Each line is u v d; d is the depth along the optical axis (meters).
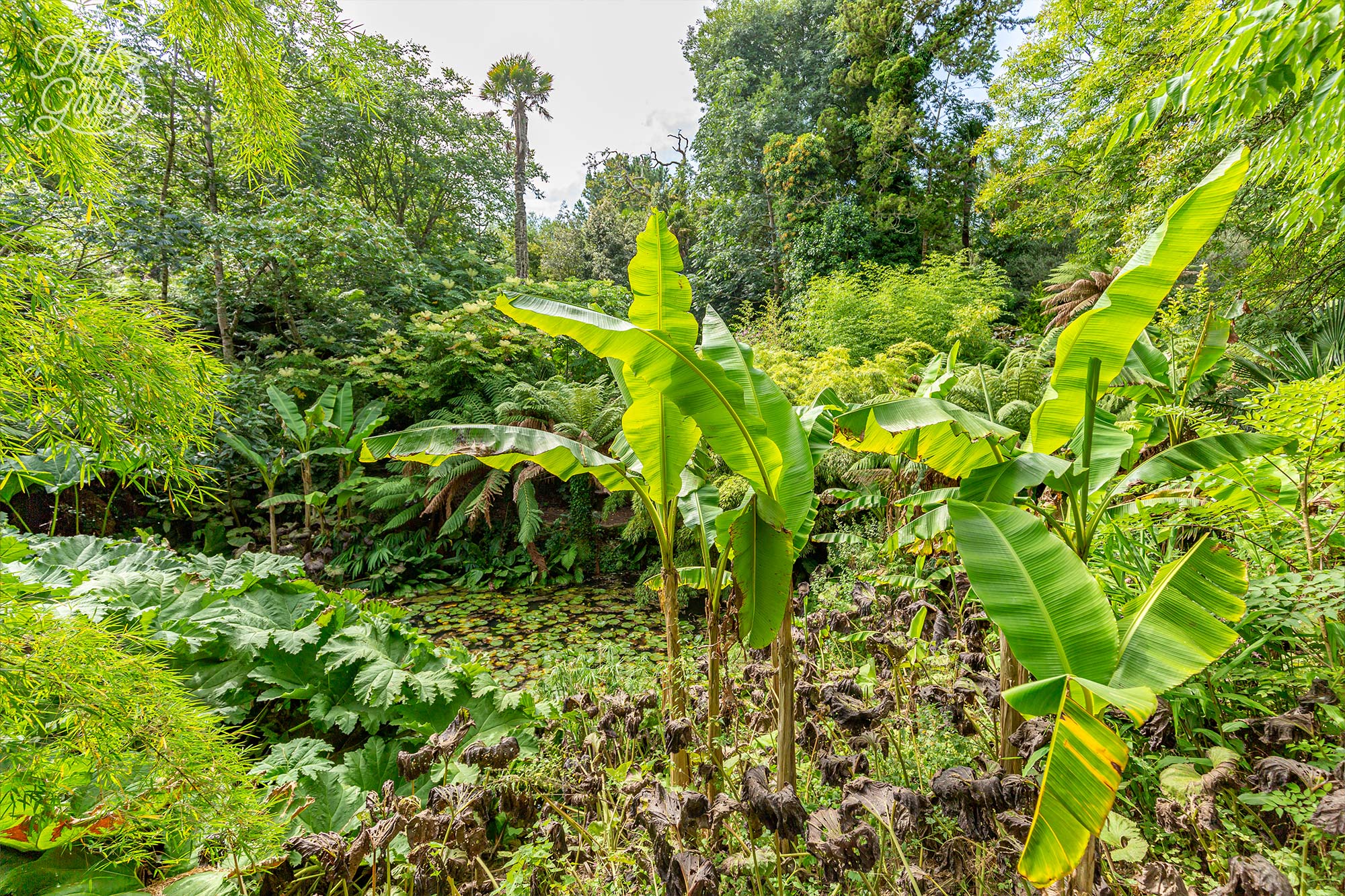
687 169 28.81
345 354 9.73
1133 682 1.38
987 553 1.68
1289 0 2.49
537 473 6.86
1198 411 2.51
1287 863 1.43
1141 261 1.70
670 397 1.95
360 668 3.00
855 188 18.06
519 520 6.98
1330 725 1.83
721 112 21.55
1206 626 1.43
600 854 1.88
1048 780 1.21
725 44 23.28
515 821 2.29
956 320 10.48
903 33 18.17
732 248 20.39
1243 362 4.21
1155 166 6.59
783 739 1.94
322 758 2.74
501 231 26.61
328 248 8.77
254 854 1.62
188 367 1.59
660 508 2.26
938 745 2.12
